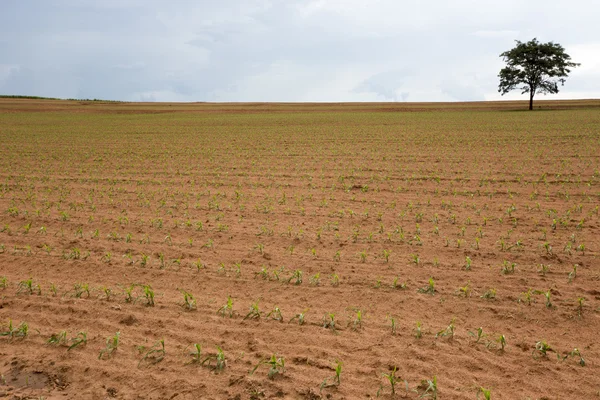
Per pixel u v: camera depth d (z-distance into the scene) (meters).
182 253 7.79
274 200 11.87
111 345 4.85
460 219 9.63
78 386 4.25
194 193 12.88
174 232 9.07
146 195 12.78
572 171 14.67
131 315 5.46
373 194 12.37
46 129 38.31
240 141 27.33
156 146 25.56
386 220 9.70
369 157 19.23
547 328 5.23
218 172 16.59
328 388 4.15
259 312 5.60
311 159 19.19
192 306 5.78
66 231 9.25
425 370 4.42
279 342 4.95
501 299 5.90
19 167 18.41
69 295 6.14
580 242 7.93
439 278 6.60
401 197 11.92
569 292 6.04
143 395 4.11
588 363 4.54
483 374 4.37
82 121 48.09
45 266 7.24
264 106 80.06
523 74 59.81
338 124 39.16
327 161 18.47
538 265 6.98
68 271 7.04
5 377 4.38
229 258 7.57
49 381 4.32
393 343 4.90
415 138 25.98
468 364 4.51
